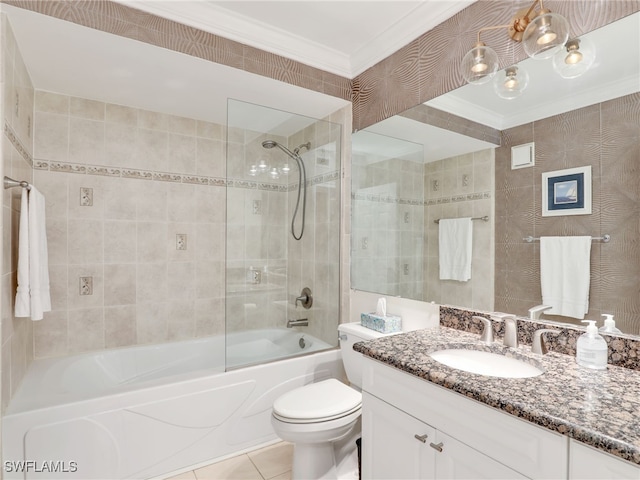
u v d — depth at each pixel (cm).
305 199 254
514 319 138
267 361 221
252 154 238
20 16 150
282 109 262
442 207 179
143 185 262
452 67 176
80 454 163
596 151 124
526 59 145
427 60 190
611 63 120
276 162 247
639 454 67
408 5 182
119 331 253
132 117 257
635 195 114
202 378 193
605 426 76
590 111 125
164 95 237
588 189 126
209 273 289
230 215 234
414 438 117
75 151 237
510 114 150
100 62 191
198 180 284
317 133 253
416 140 195
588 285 125
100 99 243
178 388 186
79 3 157
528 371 123
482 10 163
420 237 191
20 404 161
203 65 196
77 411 162
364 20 195
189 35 185
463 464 101
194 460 190
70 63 192
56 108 231
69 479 160
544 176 138
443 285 178
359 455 174
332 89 238
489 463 95
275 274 250
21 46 174
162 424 181
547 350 130
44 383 192
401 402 123
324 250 259
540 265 139
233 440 202
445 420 107
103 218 247
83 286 240
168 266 271
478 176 162
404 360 120
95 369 231
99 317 246
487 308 157
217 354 278
